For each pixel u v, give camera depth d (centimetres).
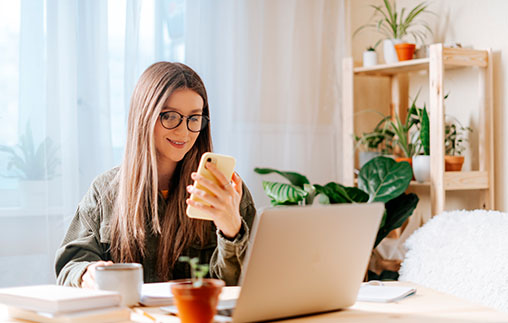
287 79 299
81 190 246
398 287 142
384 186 264
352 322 110
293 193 253
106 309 103
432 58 262
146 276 169
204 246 174
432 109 263
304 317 114
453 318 112
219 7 281
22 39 232
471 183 265
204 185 133
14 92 232
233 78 282
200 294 96
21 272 233
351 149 301
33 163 234
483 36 276
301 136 303
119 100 255
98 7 246
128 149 169
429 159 269
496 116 271
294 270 108
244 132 287
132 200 166
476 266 202
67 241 169
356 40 328
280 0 297
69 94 239
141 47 262
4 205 230
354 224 114
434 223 228
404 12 322
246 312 105
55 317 99
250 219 179
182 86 165
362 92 329
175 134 164
